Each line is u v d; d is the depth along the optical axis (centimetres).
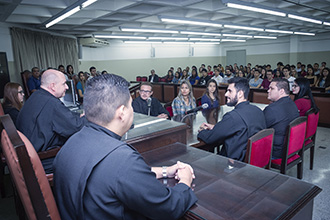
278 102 203
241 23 791
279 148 202
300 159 220
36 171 60
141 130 139
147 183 59
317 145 340
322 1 539
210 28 893
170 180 83
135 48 1217
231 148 153
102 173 60
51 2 442
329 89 551
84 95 70
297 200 71
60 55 802
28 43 657
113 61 1157
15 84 239
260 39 1363
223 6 532
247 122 152
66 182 65
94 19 586
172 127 146
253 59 1416
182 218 68
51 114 159
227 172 90
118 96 67
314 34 1114
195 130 192
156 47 1284
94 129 70
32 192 58
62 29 735
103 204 60
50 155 162
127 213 63
